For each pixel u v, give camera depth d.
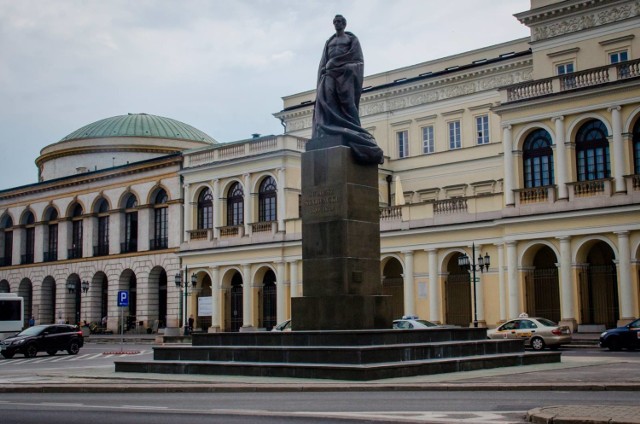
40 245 80.25
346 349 20.81
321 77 25.53
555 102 45.66
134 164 70.50
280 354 22.30
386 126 64.94
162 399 17.80
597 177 44.53
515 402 15.52
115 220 72.75
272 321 60.31
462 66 60.75
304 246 24.27
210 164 63.81
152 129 85.81
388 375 20.38
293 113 69.81
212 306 62.72
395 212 52.84
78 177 75.88
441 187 60.75
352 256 23.55
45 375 25.75
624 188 42.75
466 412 13.90
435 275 50.34
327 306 23.42
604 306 45.09
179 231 66.69
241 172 61.91
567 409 13.15
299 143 61.06
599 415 12.30
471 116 60.19
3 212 84.56
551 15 52.34
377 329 23.12
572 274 44.19
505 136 47.62
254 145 61.50
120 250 72.12
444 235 50.06
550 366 24.61
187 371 23.78
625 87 42.94
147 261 69.31
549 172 46.31
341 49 25.53
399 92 64.25
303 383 19.45
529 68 57.31
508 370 23.06
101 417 14.13
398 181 57.88
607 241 43.22
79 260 75.75
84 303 74.75
